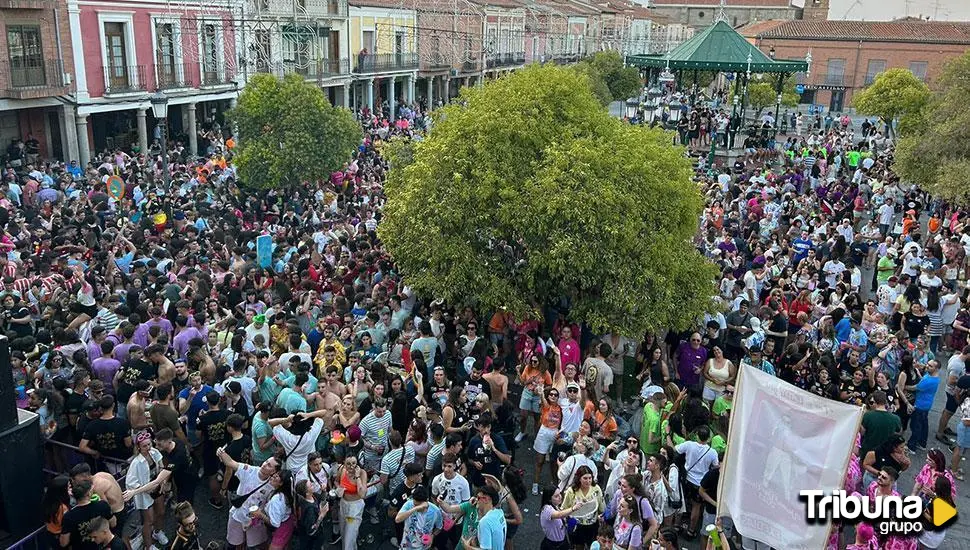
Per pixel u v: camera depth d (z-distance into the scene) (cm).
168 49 3262
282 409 965
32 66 2673
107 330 1195
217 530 995
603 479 973
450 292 1303
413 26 5169
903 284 1570
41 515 807
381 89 5353
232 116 2420
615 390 1316
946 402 1302
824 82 6600
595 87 4850
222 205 2102
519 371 1286
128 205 2061
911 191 2772
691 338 1283
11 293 1258
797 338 1344
